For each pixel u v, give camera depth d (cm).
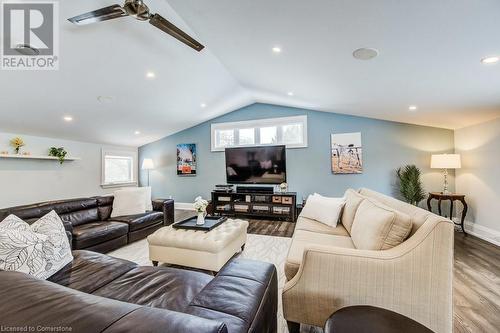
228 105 530
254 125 557
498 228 329
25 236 150
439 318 125
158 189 646
